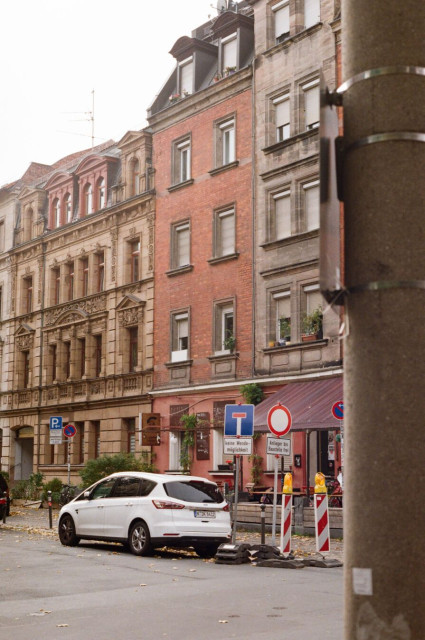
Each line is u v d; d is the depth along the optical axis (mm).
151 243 34188
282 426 15820
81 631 8594
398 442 2736
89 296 38031
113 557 16219
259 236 28734
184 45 33688
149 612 9758
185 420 30609
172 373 32281
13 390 43781
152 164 34688
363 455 2779
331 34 26656
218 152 31141
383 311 2822
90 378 37469
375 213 2883
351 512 2793
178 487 16703
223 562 15234
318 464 25234
